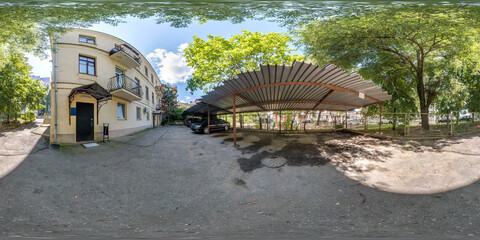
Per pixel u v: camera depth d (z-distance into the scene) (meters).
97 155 6.75
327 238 1.97
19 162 5.25
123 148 7.97
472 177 4.18
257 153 7.27
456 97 10.28
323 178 4.83
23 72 11.19
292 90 8.35
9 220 2.71
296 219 2.87
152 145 8.88
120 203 3.62
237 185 4.59
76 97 8.44
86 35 9.38
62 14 4.27
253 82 7.05
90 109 8.98
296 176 5.04
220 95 9.56
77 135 8.42
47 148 7.10
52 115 7.94
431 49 9.11
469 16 4.91
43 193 3.76
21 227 2.48
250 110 14.02
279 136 10.88
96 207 3.41
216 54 12.64
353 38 7.89
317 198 3.74
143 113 15.64
